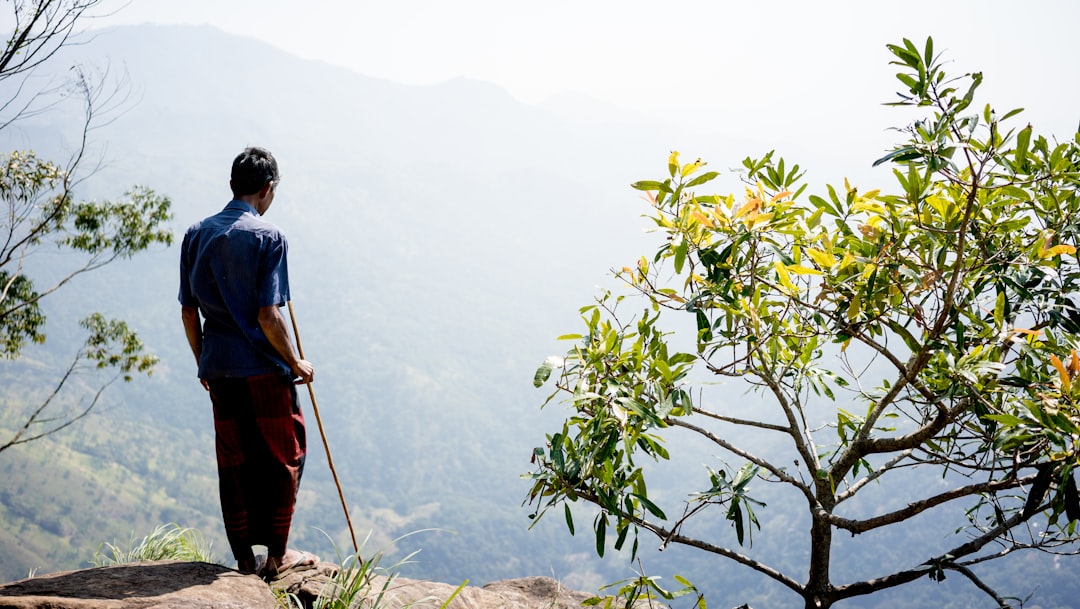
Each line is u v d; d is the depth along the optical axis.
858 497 111.69
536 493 2.82
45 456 157.25
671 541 2.76
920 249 2.80
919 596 85.44
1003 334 2.59
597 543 2.77
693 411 2.75
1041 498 2.44
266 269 2.54
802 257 3.02
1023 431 2.44
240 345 2.54
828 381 3.17
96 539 135.75
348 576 2.52
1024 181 2.50
